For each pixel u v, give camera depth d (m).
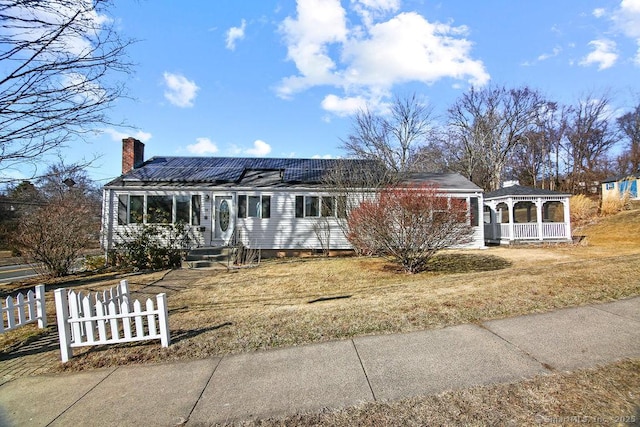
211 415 2.87
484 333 4.25
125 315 4.48
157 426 2.76
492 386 3.04
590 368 3.26
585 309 4.93
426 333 4.36
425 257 10.27
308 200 15.96
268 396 3.11
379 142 29.73
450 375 3.28
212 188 15.52
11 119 5.23
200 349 4.27
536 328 4.32
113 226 14.91
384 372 3.41
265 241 15.76
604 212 23.64
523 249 15.79
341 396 3.03
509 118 36.41
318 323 4.92
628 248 15.02
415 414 2.71
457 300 5.60
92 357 4.25
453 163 38.00
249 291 8.45
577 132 40.06
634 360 3.36
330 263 12.74
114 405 3.11
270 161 19.47
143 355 4.20
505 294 5.79
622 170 40.41
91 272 13.02
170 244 13.77
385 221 10.02
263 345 4.28
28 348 4.99
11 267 17.09
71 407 3.12
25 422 2.91
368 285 8.75
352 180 15.77
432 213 9.74
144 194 15.31
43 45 5.04
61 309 4.28
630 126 43.06
